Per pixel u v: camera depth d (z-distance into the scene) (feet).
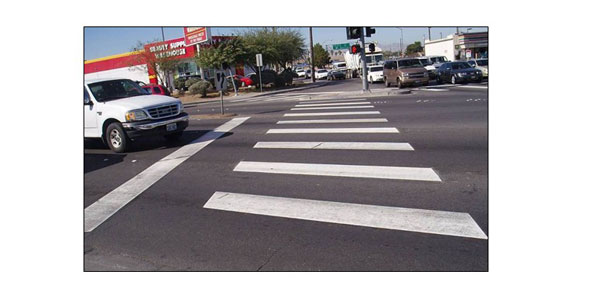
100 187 25.94
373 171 25.45
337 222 18.54
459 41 157.38
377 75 117.80
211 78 131.44
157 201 22.72
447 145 30.96
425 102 57.93
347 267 15.14
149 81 145.07
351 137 35.65
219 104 87.66
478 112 45.70
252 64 136.26
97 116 36.37
